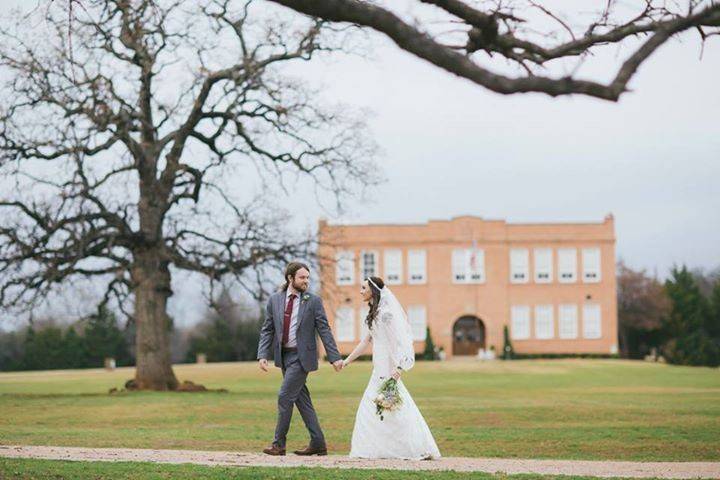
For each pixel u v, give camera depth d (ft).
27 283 101.30
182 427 73.05
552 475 36.50
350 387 128.47
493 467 39.65
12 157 98.63
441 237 243.81
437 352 238.89
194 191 113.70
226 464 39.01
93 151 104.12
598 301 242.78
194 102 110.93
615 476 36.91
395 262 243.40
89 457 42.16
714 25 20.29
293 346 42.39
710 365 249.55
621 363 213.05
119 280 110.63
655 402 94.63
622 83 19.83
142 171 112.47
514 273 243.81
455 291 242.78
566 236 243.81
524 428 70.49
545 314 242.99
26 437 60.49
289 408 42.78
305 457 42.34
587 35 21.12
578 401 96.53
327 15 18.92
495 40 20.59
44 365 241.96
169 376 118.21
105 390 128.57
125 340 250.57
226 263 112.47
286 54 111.45
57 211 100.78
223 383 146.61
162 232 115.75
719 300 273.13
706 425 70.74
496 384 137.59
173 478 34.55
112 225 107.34
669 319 265.95
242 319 266.57
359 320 240.73
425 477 34.73
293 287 42.75
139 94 110.63
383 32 19.17
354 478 34.32
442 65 19.43
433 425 73.36
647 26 20.80
